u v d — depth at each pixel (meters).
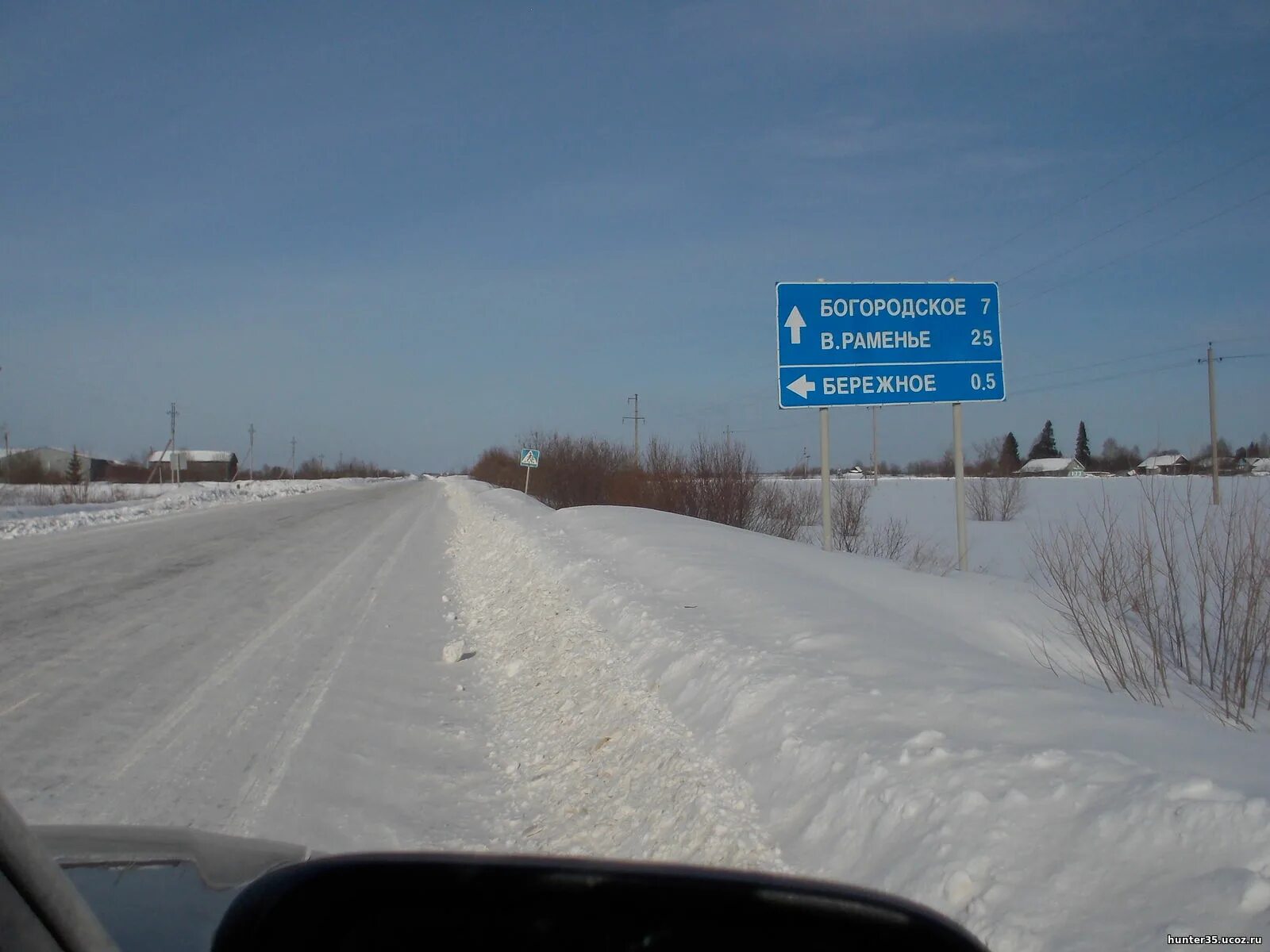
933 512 36.78
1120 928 3.02
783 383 15.27
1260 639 7.59
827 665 6.46
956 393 15.62
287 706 7.95
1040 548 14.27
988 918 3.31
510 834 5.49
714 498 24.08
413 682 9.12
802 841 4.43
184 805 5.62
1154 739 4.61
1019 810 3.82
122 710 7.66
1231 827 3.26
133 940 2.30
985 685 5.71
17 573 15.76
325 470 140.12
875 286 15.56
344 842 5.23
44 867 1.96
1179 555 9.95
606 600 10.12
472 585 16.25
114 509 35.31
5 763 6.23
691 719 6.28
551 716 7.69
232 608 12.91
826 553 14.09
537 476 44.38
